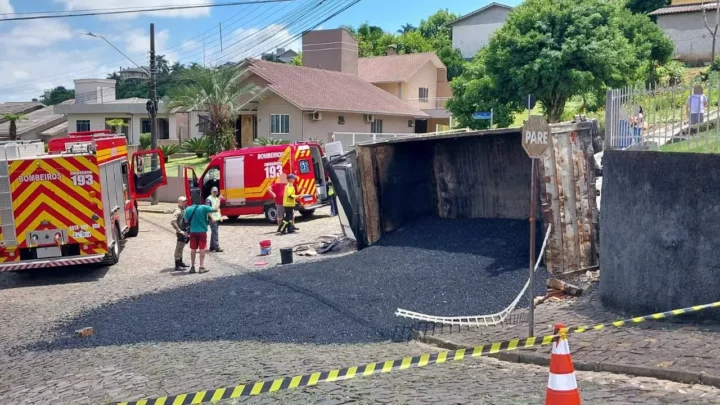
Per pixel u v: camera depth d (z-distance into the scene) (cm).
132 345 965
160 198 3453
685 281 820
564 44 2952
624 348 732
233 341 946
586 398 600
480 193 1497
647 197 860
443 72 5534
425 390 666
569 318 907
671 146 873
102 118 5038
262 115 3916
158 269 1645
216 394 546
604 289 931
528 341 605
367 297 1091
